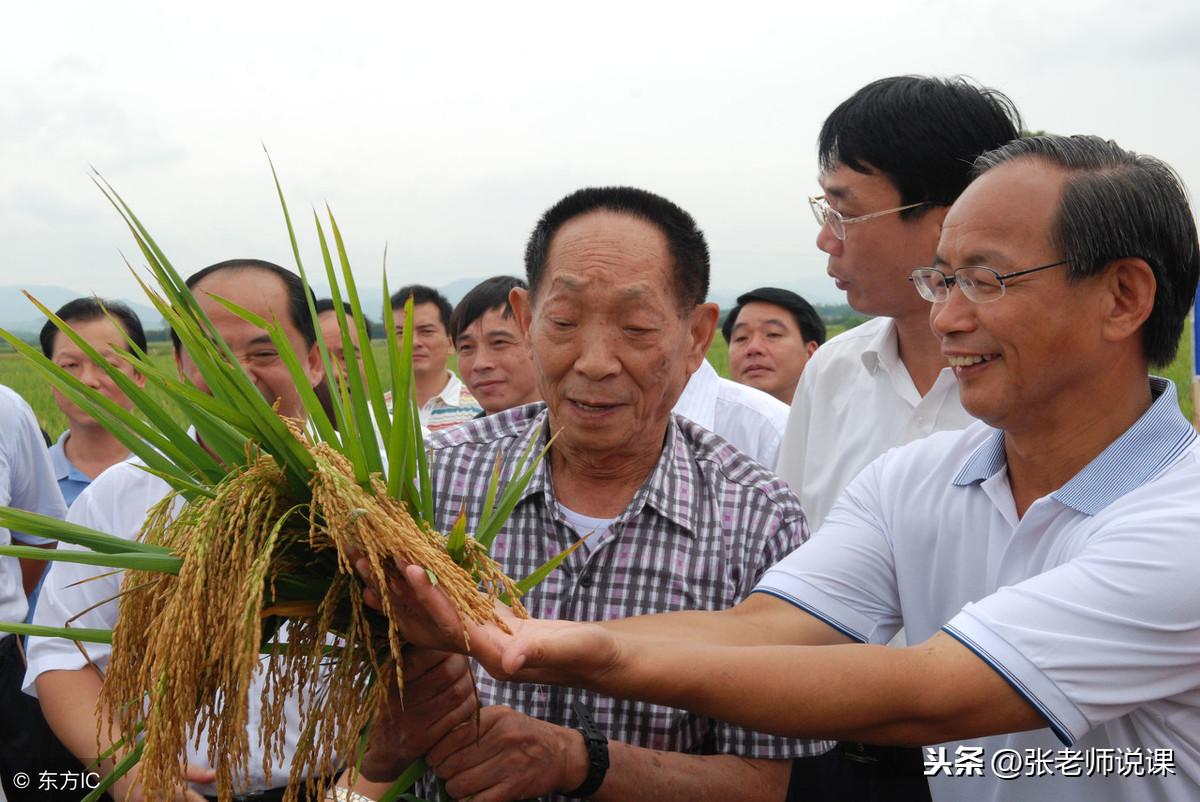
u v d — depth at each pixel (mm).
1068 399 2045
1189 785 1989
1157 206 1969
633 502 2352
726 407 4242
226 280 2924
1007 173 2016
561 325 2193
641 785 2150
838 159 3121
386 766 2143
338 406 1836
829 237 3234
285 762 2768
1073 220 1937
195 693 1652
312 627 1868
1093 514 2041
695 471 2459
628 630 2109
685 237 2240
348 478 1697
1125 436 2051
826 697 1831
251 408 1685
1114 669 1856
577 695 2324
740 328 6352
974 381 2068
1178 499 1948
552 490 2395
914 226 3051
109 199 1785
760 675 1830
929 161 2979
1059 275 1956
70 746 2910
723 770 2244
